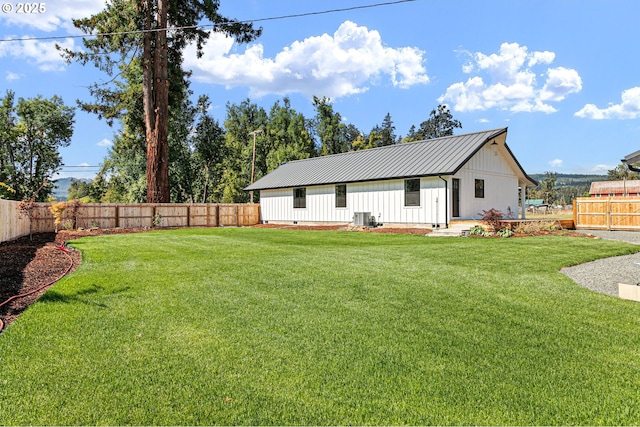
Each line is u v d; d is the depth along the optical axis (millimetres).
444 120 61875
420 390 2809
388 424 2389
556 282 6184
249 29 21828
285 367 3182
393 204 17844
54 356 3389
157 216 21219
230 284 6109
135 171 36312
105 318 4430
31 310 4680
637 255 9086
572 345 3656
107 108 26094
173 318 4441
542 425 2381
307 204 22062
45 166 33562
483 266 7535
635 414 2490
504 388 2836
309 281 6293
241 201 41156
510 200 20453
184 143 39250
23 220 14984
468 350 3535
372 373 3076
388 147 21828
